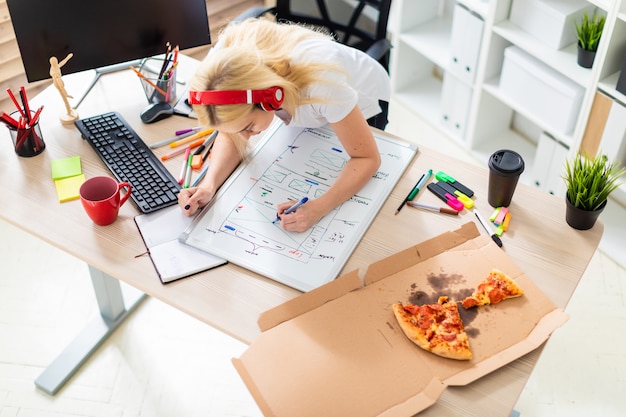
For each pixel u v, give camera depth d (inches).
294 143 68.2
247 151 67.3
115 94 75.8
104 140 68.6
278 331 52.1
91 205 58.8
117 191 60.2
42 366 85.0
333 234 59.4
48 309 90.7
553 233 60.3
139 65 79.5
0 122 71.5
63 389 83.1
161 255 58.2
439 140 119.3
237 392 83.1
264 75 54.9
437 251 57.6
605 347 87.6
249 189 63.6
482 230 60.4
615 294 93.7
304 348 50.9
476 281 55.2
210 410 81.5
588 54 90.9
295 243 58.7
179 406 81.8
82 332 87.3
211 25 114.1
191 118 72.7
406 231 60.3
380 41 88.7
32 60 71.3
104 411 81.4
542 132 102.3
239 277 56.7
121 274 57.1
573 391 83.2
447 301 53.8
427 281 55.3
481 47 104.0
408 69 125.3
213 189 62.9
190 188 62.5
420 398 48.0
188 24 75.8
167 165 67.0
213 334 88.7
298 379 49.2
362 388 48.6
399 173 65.1
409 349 51.0
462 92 111.7
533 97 100.9
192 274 56.9
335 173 65.0
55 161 67.3
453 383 48.9
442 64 112.1
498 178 59.6
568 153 99.2
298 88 58.3
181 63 80.4
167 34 75.5
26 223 61.3
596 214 59.0
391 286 54.9
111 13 71.9
